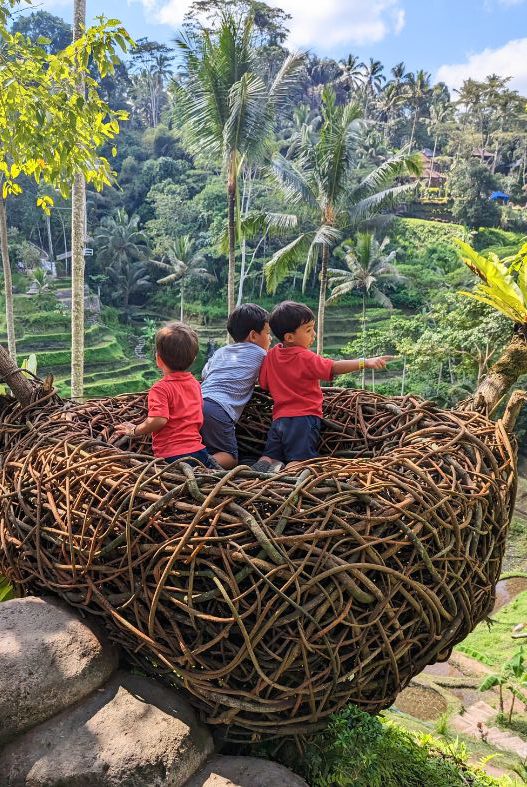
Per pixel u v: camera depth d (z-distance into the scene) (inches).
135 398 95.0
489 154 2065.7
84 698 60.4
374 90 2224.4
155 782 53.5
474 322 628.4
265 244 1261.1
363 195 538.3
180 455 75.5
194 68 432.8
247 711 57.6
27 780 53.8
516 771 165.3
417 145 2127.2
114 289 1438.2
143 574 56.0
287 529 56.6
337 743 62.6
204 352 1236.5
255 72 445.4
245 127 446.6
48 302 1258.0
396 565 59.2
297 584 52.9
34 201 1349.7
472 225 1470.2
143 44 2012.8
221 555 53.5
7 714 55.7
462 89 2034.9
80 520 60.7
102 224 1499.8
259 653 54.5
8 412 88.4
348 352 906.1
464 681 297.4
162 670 61.3
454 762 94.9
